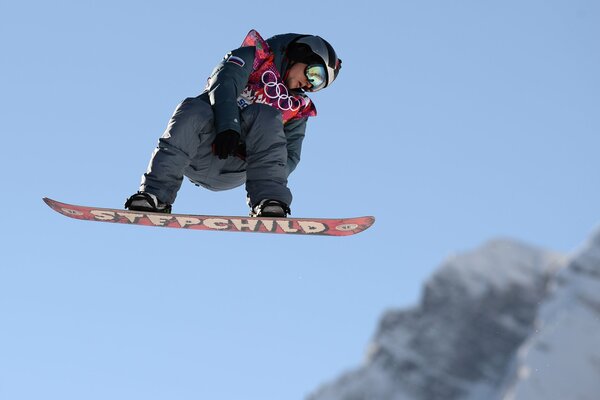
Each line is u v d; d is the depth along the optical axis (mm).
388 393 186125
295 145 8602
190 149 7844
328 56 8234
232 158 8141
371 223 8023
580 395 122750
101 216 8117
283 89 8227
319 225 8078
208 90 7906
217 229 8219
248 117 7918
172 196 7918
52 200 8055
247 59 7977
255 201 7984
